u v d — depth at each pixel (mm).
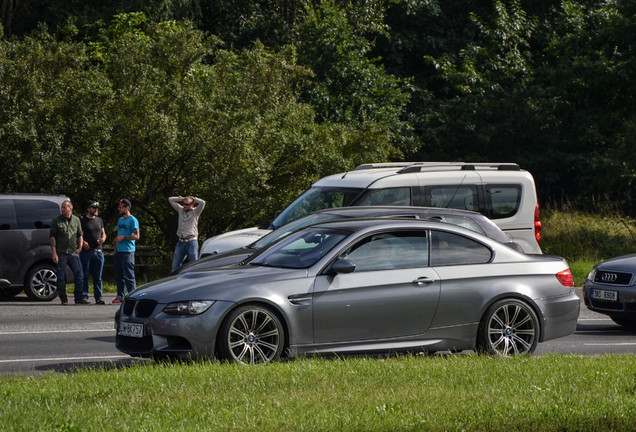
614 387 10195
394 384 10469
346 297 12820
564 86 48781
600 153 47969
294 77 36250
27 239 22672
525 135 49062
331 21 45375
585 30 50281
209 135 28828
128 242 22234
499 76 50469
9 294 24297
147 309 12539
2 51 27797
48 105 27344
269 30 48781
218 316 12148
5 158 26188
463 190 20562
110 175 29234
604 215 40938
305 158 31531
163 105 29172
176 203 22797
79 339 16172
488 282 13672
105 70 31141
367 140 35750
